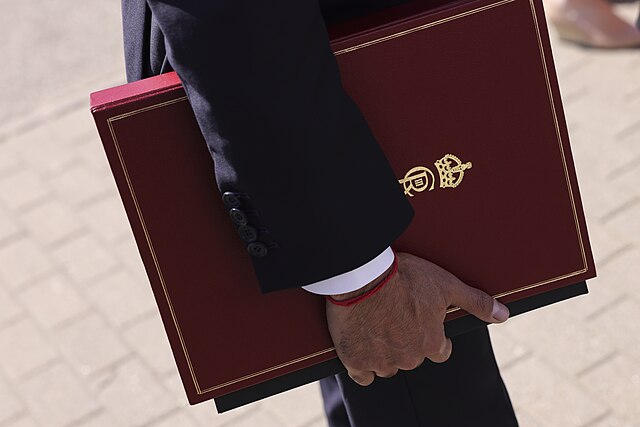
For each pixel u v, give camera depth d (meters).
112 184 5.03
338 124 1.69
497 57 1.88
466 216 1.98
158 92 1.82
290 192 1.69
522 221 2.00
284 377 2.05
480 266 2.02
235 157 1.68
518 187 1.97
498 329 3.84
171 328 1.97
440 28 1.85
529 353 3.73
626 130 4.57
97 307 4.36
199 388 2.02
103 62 5.95
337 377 2.31
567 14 5.04
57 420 3.90
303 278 1.76
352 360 1.92
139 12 1.93
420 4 1.88
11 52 6.14
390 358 1.91
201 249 1.92
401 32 1.84
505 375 3.68
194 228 1.91
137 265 4.53
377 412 2.33
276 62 1.62
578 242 2.04
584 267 2.06
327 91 1.68
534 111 1.93
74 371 4.08
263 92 1.62
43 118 5.60
